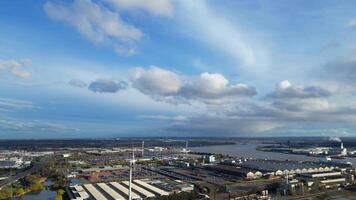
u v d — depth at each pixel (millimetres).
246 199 122375
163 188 138875
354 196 129375
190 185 145375
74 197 128500
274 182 156625
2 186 151625
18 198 131250
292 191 133125
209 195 129625
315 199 125000
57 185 154750
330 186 150500
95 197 123062
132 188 138750
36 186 148625
